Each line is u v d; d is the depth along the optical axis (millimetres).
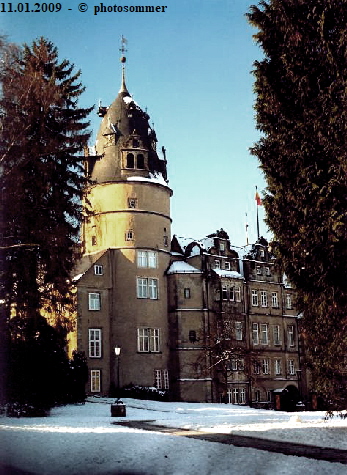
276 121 20484
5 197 25875
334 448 16828
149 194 54812
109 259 52438
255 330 61094
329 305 18938
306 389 64875
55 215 30953
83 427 22797
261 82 20562
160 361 52656
